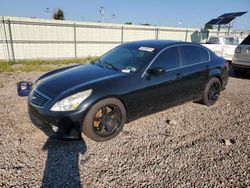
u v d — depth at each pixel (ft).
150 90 12.37
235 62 28.73
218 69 16.66
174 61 13.82
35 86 11.76
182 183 8.24
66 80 11.34
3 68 33.27
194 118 14.61
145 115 12.85
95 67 13.48
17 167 8.80
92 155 9.84
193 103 17.66
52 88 10.69
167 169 9.04
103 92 10.52
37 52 48.49
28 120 13.17
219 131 12.82
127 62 13.08
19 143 10.52
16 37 45.27
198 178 8.55
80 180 8.21
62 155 9.75
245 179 8.59
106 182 8.15
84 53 54.80
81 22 52.11
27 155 9.63
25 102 16.56
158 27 64.13
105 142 11.02
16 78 26.27
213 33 77.71
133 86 11.61
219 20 69.56
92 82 10.80
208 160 9.79
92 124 10.44
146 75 12.21
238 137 12.12
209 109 16.43
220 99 19.04
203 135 12.25
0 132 11.55
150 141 11.30
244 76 30.78
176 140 11.53
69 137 10.06
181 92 14.33
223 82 17.48
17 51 46.09
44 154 9.77
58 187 7.80
